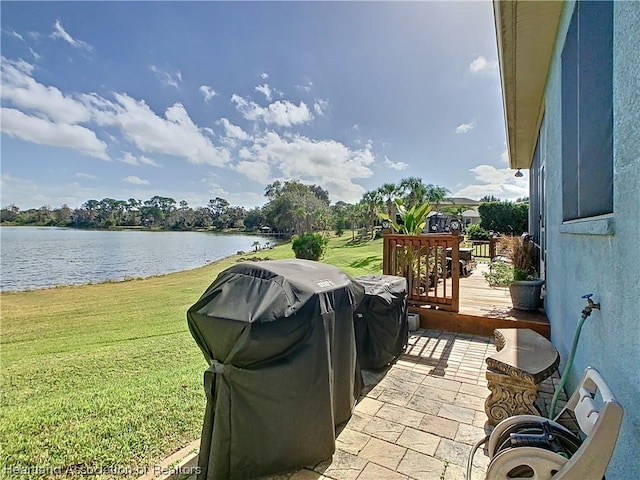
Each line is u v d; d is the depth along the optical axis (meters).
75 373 4.10
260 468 1.89
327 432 2.04
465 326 4.47
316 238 17.03
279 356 1.92
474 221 32.97
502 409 2.34
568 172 2.69
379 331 3.34
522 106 5.49
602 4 1.76
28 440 2.36
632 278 1.29
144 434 2.43
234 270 2.21
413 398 2.80
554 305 3.60
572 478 1.13
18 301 11.45
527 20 3.24
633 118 1.29
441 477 1.90
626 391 1.35
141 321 7.55
